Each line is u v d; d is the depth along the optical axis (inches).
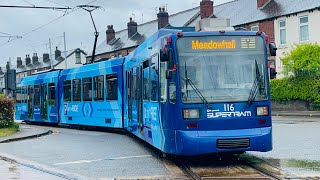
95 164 513.0
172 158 538.3
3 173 467.8
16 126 986.1
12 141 799.7
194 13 2091.5
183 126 457.4
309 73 1417.3
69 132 957.8
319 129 836.0
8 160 571.5
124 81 820.6
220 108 460.4
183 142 454.0
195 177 410.3
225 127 459.2
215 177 406.0
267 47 489.4
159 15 2122.3
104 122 903.1
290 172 423.8
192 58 469.1
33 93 1253.7
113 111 869.2
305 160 495.8
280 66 1560.0
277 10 1585.9
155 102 530.9
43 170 479.8
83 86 987.9
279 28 1571.1
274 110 1508.4
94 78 940.6
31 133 895.1
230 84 467.8
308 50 1380.4
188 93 462.0
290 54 1422.2
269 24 1593.3
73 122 1031.0
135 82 681.6
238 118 461.4
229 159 515.5
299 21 1501.0
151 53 555.2
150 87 562.3
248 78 472.1
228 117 460.1
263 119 466.6
